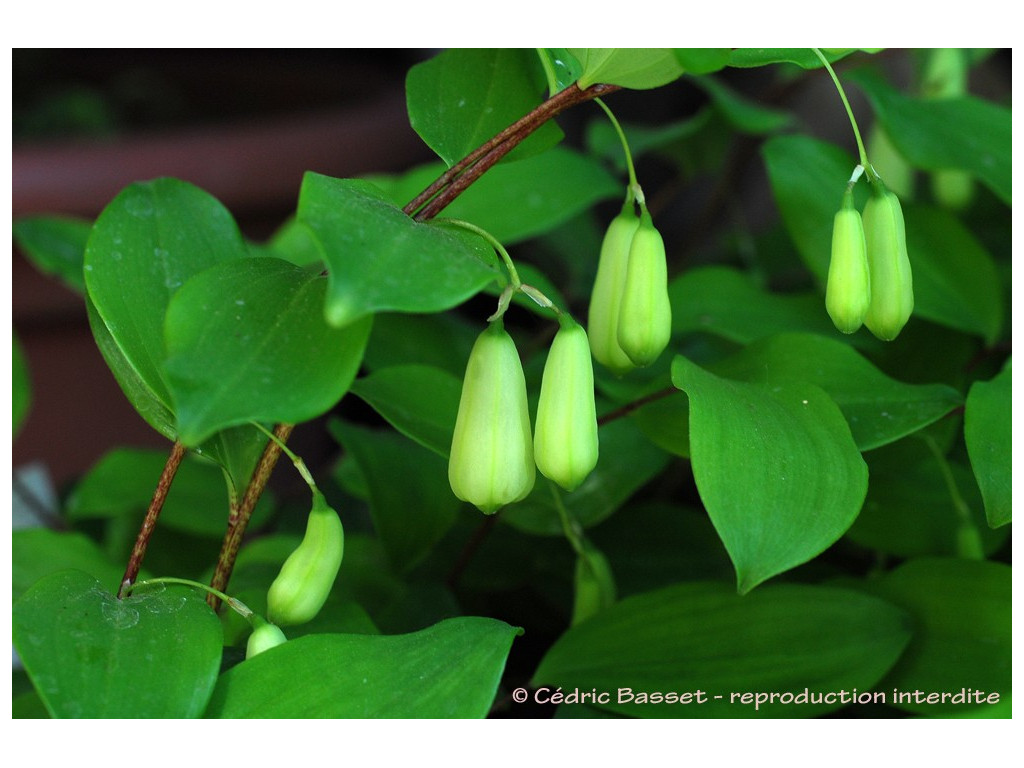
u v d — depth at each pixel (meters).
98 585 0.32
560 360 0.31
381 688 0.31
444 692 0.31
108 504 0.42
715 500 0.30
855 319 0.31
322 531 0.31
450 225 0.31
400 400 0.35
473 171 0.32
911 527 0.37
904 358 0.39
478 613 0.39
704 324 0.39
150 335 0.32
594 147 0.47
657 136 0.46
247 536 0.43
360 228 0.29
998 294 0.39
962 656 0.34
